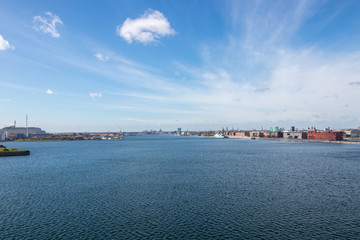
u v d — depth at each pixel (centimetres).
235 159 10994
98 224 3366
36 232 3114
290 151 15212
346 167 8394
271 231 3138
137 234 3058
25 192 5084
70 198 4616
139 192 5034
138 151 16275
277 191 5075
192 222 3428
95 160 11050
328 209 3950
